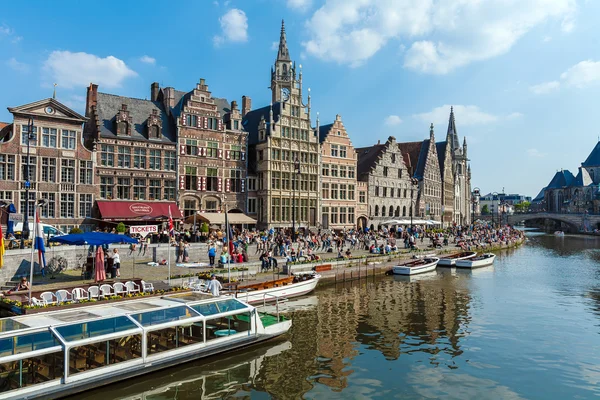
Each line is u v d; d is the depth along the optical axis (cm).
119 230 3709
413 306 2998
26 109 3881
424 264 4584
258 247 4106
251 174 5525
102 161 4359
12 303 2069
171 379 1759
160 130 4741
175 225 4759
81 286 2388
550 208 19275
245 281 3127
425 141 9181
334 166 6341
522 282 4038
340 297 3262
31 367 1499
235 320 2084
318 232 5516
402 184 7681
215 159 5128
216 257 3775
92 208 4250
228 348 2011
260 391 1661
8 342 1477
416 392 1662
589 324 2594
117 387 1675
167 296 2222
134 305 1986
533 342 2255
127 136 4519
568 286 3844
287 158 5631
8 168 3828
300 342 2208
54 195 4034
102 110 4578
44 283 2666
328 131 6291
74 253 3159
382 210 7256
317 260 3972
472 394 1653
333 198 6309
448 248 5956
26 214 3066
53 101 4006
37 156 3947
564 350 2138
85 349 1622
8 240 2975
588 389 1708
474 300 3219
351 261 4269
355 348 2128
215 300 2083
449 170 10425
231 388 1684
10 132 3941
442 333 2386
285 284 3067
